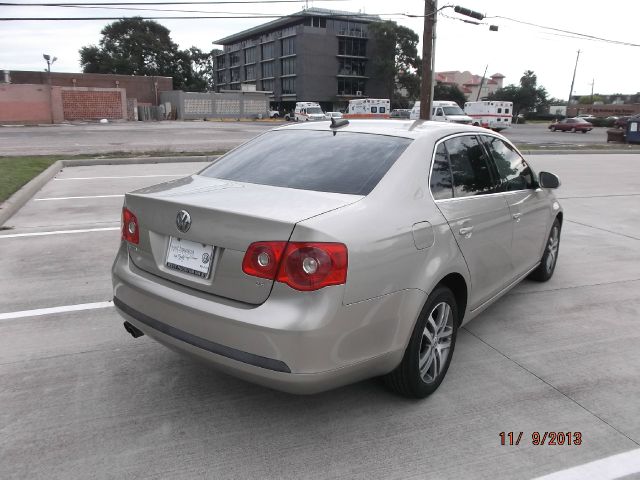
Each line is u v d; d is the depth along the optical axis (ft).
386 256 8.95
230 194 9.68
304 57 264.93
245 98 207.41
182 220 9.18
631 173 50.47
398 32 271.28
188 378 11.38
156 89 213.66
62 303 15.39
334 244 8.22
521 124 231.30
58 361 12.01
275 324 8.05
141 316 9.87
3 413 9.97
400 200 9.78
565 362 12.53
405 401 10.65
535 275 17.99
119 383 11.14
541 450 9.29
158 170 44.70
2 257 19.67
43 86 143.95
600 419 10.28
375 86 284.20
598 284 18.25
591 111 305.12
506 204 13.21
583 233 25.89
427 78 64.69
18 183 33.53
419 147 10.89
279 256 8.15
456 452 9.18
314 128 12.55
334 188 9.83
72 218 26.18
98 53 291.58
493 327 14.47
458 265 10.84
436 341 10.74
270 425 9.78
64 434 9.39
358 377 9.20
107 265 18.94
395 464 8.82
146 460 8.75
